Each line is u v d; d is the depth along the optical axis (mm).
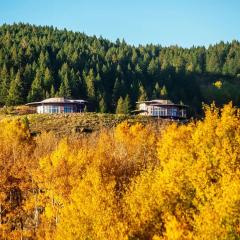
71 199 54031
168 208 43906
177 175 45875
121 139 91375
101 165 64625
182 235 37906
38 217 66312
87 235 44281
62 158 63875
